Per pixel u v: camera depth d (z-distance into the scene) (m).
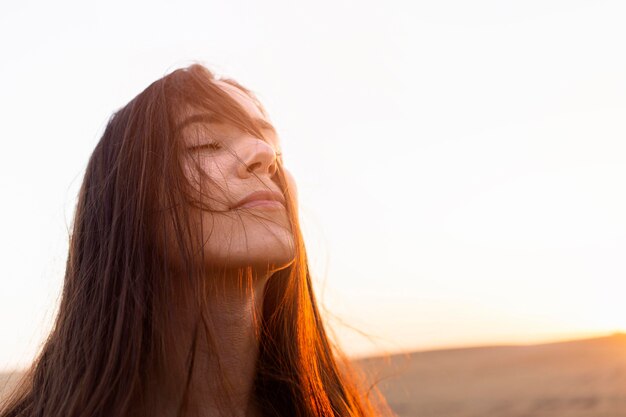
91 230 1.76
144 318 1.57
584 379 15.23
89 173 1.87
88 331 1.62
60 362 1.64
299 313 1.86
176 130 1.64
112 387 1.50
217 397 1.57
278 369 1.79
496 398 13.32
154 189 1.64
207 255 1.49
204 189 1.53
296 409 1.78
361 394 2.20
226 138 1.65
